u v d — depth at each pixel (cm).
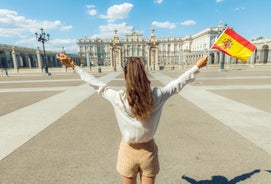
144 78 124
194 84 1368
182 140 412
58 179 280
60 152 364
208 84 1366
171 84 144
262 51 4481
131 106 124
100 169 305
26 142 411
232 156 339
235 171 294
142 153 144
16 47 6050
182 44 8856
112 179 279
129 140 139
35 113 650
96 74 2831
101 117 596
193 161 325
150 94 126
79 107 734
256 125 499
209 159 330
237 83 1403
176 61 8931
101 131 474
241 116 581
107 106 746
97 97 943
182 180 275
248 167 304
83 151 367
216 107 699
